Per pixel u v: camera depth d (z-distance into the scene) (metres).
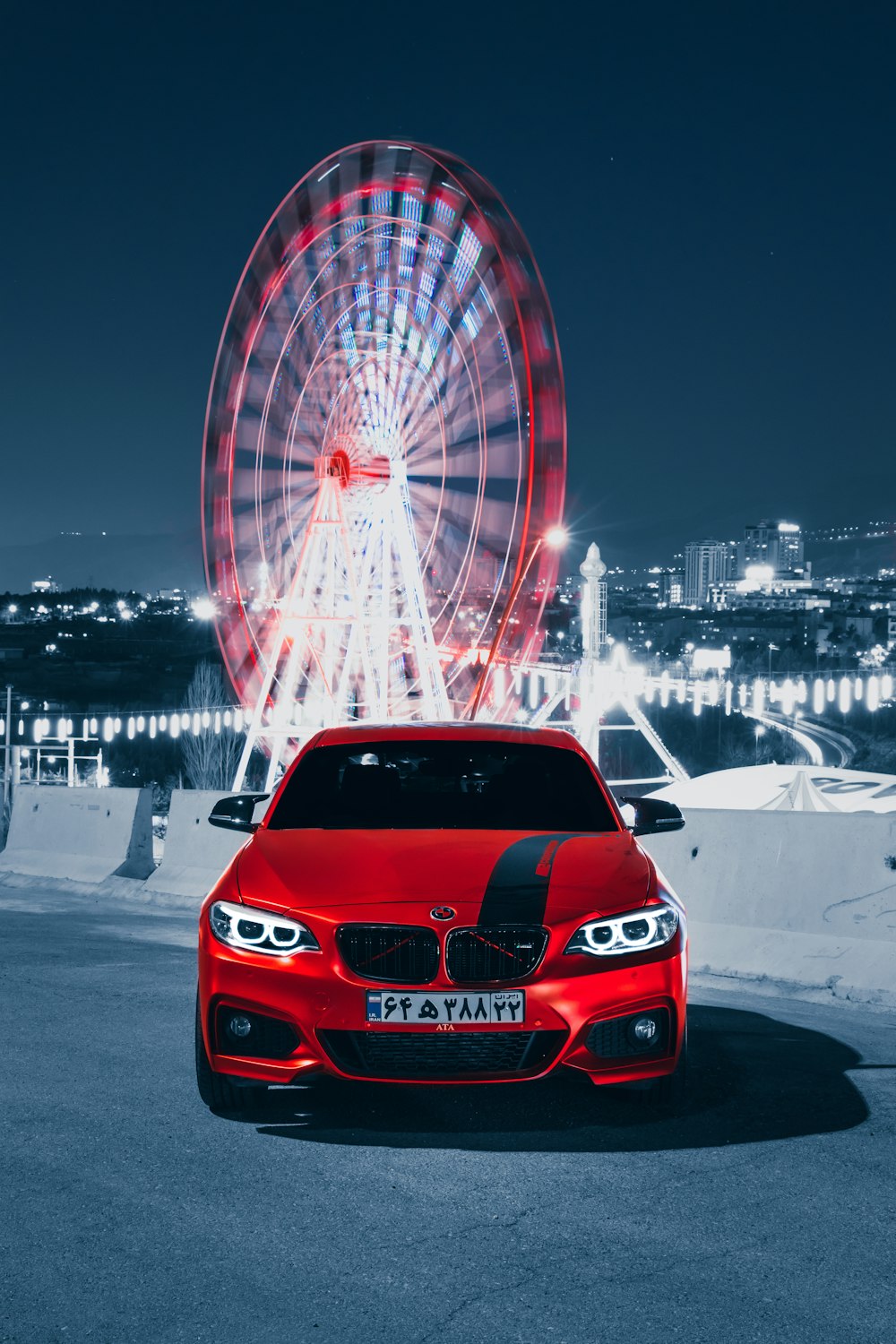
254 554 22.20
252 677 21.92
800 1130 4.57
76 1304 3.13
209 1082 4.64
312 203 23.02
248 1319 3.06
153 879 12.28
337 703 20.67
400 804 5.50
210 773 66.00
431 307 21.31
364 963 4.34
